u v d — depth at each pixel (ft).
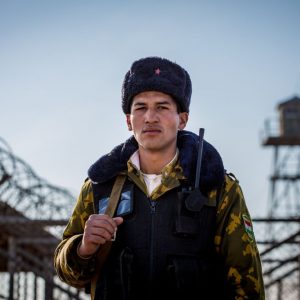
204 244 9.64
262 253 28.19
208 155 10.05
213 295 9.63
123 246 9.75
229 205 9.84
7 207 29.48
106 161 10.21
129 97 10.22
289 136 93.04
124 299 9.42
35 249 36.01
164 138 9.98
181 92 10.17
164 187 9.82
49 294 30.50
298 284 31.09
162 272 9.52
